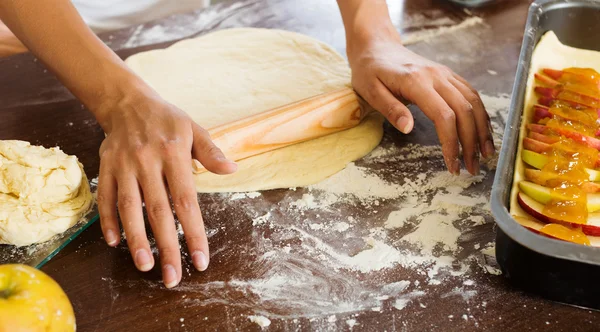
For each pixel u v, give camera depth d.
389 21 1.47
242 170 1.19
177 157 1.01
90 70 1.17
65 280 0.97
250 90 1.41
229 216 1.10
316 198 1.14
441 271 0.98
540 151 1.12
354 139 1.27
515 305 0.92
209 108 1.34
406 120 1.17
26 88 1.44
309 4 1.83
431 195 1.14
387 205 1.12
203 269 0.94
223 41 1.59
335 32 1.70
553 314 0.90
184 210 0.97
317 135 1.25
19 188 1.01
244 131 1.17
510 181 1.01
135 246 0.92
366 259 1.01
